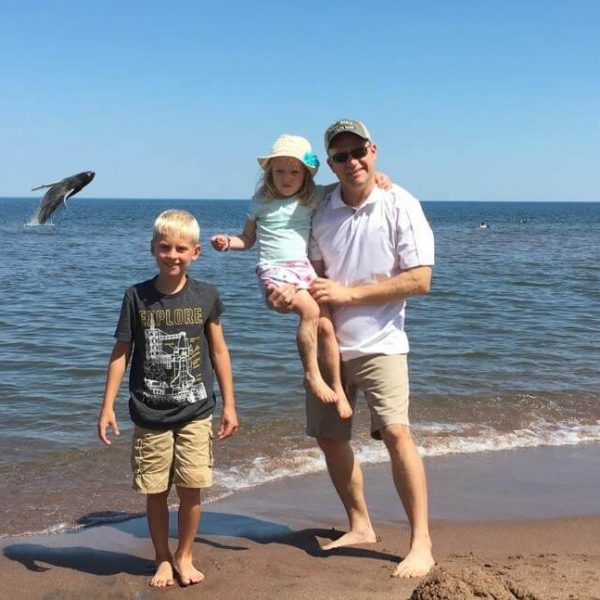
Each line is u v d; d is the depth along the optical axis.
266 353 10.66
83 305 16.06
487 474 5.99
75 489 5.48
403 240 4.11
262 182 4.39
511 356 10.69
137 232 52.03
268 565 4.05
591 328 13.27
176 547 4.35
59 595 3.68
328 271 4.32
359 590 3.65
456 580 3.34
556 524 4.86
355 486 4.44
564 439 7.07
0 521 4.82
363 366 4.16
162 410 3.77
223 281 21.72
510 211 165.50
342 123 4.00
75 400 8.08
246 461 6.14
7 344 11.30
